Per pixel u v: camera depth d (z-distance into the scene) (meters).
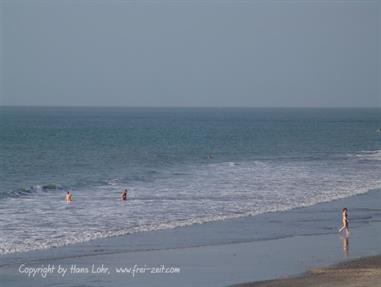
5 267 43.56
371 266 44.41
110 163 127.38
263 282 40.09
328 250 50.06
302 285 39.38
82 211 66.75
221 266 44.62
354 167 120.44
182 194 80.31
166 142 195.75
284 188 87.19
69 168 117.38
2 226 57.69
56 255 47.19
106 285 39.72
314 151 167.50
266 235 55.88
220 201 74.50
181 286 39.44
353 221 63.84
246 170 112.75
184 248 50.19
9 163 124.69
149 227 58.31
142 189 85.50
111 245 50.91
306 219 64.19
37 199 76.12
